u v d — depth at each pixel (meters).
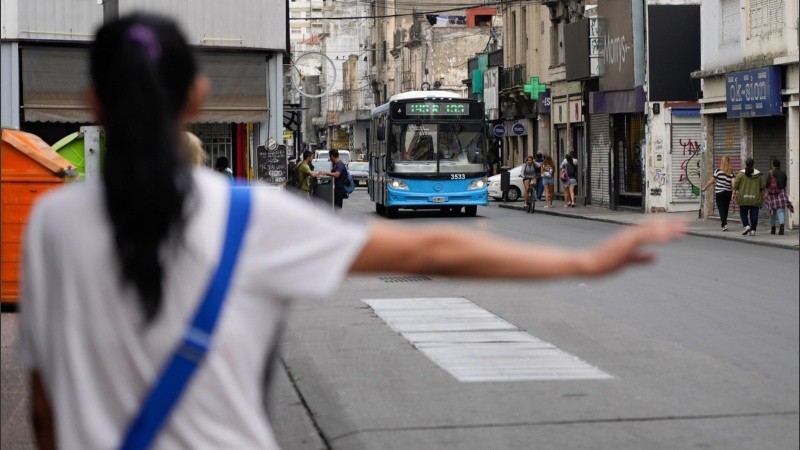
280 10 35.72
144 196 2.95
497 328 16.94
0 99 7.37
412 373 13.49
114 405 3.02
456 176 47.12
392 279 23.84
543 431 10.63
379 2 134.25
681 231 3.13
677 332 16.36
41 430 3.31
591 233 37.88
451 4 122.44
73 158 20.98
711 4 43.53
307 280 3.06
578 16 61.72
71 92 34.00
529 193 53.84
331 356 14.67
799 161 36.25
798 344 15.20
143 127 3.00
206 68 35.19
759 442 10.13
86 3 34.06
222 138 36.44
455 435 10.52
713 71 42.88
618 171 53.97
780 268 25.28
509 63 76.38
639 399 11.95
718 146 44.00
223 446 3.03
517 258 3.12
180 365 2.99
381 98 134.12
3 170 17.81
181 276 3.00
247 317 3.05
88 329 3.00
